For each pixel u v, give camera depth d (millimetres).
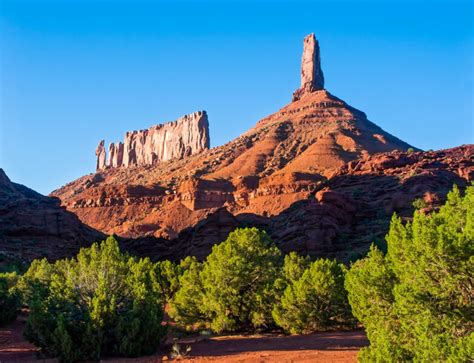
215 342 31828
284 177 169125
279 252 41656
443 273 16812
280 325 35875
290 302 35438
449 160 120375
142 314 28156
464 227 18922
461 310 16078
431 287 16828
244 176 192625
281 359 23359
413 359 15609
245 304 38750
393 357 16406
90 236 112188
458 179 110625
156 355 27172
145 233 167625
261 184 174375
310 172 183375
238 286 38281
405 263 18953
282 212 115000
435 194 97500
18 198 120375
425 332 15766
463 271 16344
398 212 97250
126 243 111312
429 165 118875
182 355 25750
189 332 40219
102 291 28359
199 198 183250
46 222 103938
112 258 57875
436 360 14305
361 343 27719
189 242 99688
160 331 28422
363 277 21562
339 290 35750
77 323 27266
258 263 39562
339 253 83875
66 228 104812
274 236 91000
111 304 27594
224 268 38406
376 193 106875
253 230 41156
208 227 97875
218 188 188500
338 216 93375
